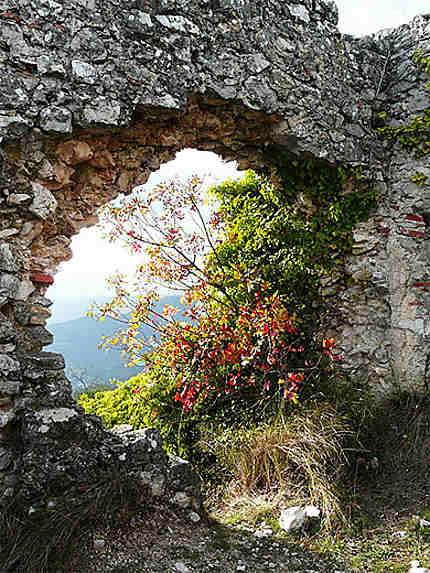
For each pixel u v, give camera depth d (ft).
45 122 10.77
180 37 12.75
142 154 13.71
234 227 18.33
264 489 11.69
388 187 16.72
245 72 13.78
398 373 15.99
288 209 17.31
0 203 10.50
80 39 11.36
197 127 14.30
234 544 9.50
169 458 10.54
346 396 14.20
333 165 15.78
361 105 16.46
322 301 16.90
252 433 12.50
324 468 11.19
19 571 7.80
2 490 9.16
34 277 11.19
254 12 14.10
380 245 16.46
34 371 9.87
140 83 12.07
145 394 15.52
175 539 9.25
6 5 10.52
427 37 16.26
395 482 12.01
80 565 8.11
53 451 9.24
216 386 14.73
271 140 15.43
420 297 15.96
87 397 18.75
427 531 9.94
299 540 9.77
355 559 9.17
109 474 9.41
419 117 16.10
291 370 14.92
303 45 15.12
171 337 15.61
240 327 14.94
